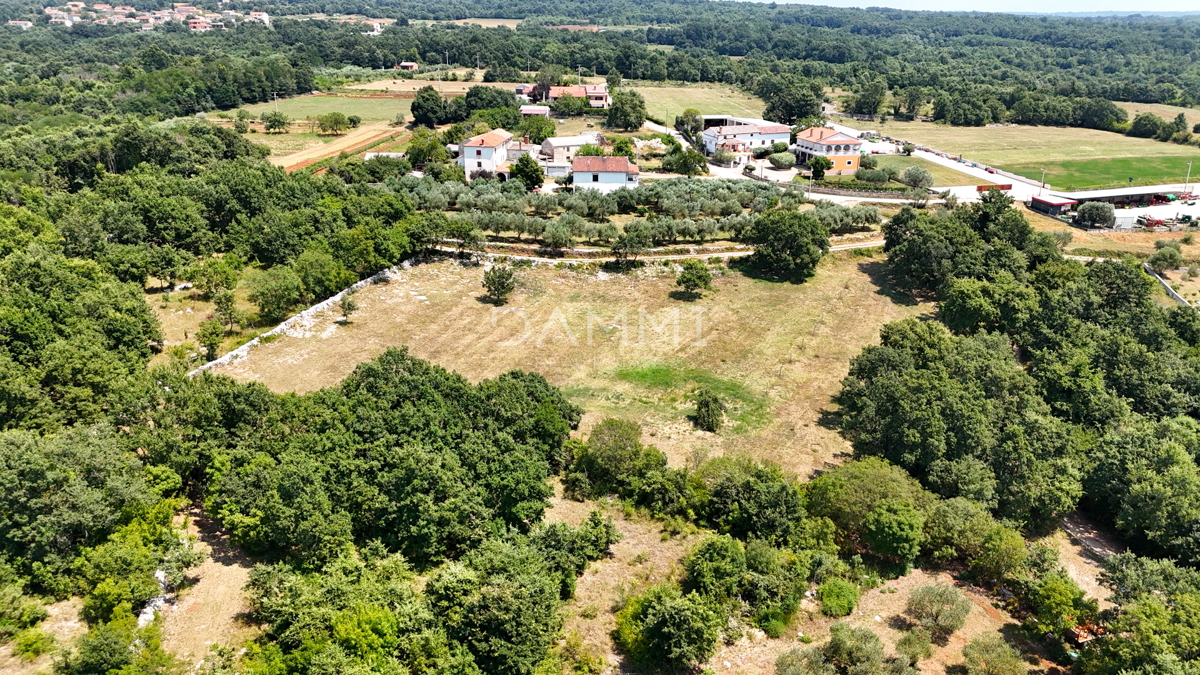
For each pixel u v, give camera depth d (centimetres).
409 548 4981
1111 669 4156
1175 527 5675
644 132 19225
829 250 11544
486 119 18500
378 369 6338
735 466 5934
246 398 5606
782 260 10500
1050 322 8800
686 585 4953
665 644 4244
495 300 9456
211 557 4750
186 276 8838
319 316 8681
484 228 11262
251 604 4356
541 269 10388
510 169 14688
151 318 7419
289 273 8731
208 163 13238
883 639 4609
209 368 7312
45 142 13125
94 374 6022
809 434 7006
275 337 8069
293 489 4775
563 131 19200
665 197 12912
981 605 4994
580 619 4647
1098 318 8881
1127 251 12206
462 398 6197
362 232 9706
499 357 8088
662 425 7019
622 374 7938
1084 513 6550
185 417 5475
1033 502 5844
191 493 5316
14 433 4594
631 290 10000
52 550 4334
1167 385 7494
